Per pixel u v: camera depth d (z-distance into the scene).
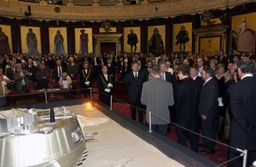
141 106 5.46
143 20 17.59
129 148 2.86
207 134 3.97
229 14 13.12
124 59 14.20
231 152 2.97
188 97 3.64
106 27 17.75
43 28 17.27
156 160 2.50
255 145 2.83
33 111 2.46
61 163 2.07
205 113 3.70
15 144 1.95
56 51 17.77
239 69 2.94
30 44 16.86
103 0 18.91
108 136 3.30
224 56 11.73
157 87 3.69
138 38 17.86
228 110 4.04
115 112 4.12
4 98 5.58
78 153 2.30
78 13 18.06
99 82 6.10
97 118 4.14
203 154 4.10
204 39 14.44
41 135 2.01
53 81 8.74
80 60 15.11
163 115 3.69
